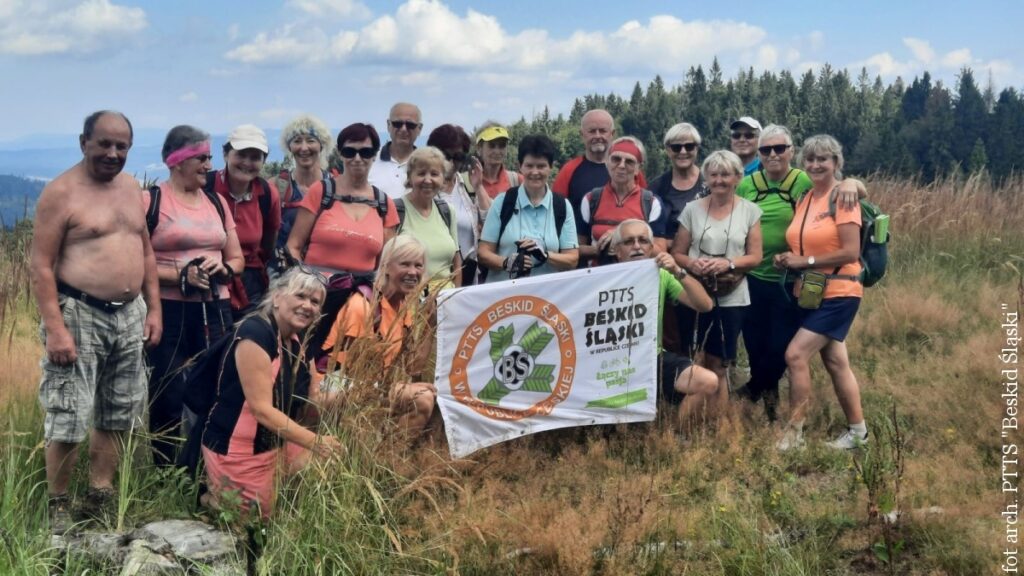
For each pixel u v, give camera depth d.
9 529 4.91
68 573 4.65
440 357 6.53
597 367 6.96
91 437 5.60
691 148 8.07
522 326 6.73
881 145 59.34
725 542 5.38
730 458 6.61
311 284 5.31
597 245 7.70
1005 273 12.31
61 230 5.16
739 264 7.31
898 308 10.18
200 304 6.13
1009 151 56.88
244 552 5.02
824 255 7.05
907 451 6.80
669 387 7.14
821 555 5.30
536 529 5.39
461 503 5.63
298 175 7.91
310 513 5.03
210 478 5.41
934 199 14.15
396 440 5.70
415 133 8.38
